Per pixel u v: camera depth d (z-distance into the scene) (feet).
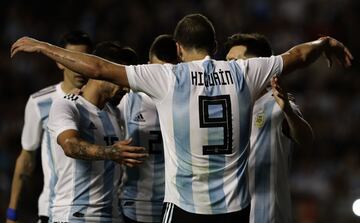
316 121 136.67
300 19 161.79
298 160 125.59
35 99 65.21
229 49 56.90
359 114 138.92
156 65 49.67
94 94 55.11
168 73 49.39
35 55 144.25
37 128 65.51
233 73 49.75
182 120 48.98
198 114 48.91
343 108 139.95
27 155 66.85
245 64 50.26
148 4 157.89
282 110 51.98
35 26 154.30
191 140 48.98
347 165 123.34
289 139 55.93
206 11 158.81
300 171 123.24
